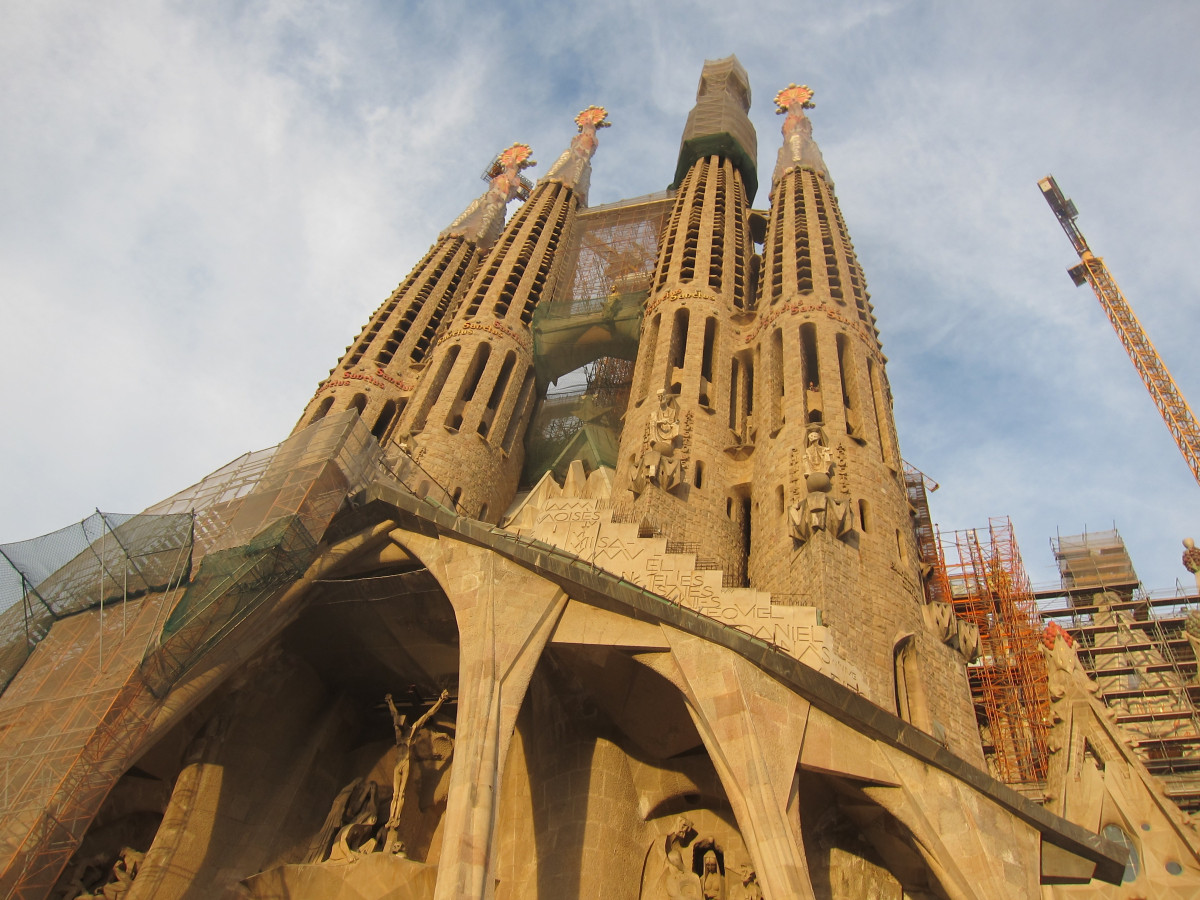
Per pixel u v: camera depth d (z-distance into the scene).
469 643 26.28
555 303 58.06
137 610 29.11
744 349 49.94
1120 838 40.31
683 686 24.94
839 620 30.27
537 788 28.11
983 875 21.77
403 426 48.78
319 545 30.95
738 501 42.47
